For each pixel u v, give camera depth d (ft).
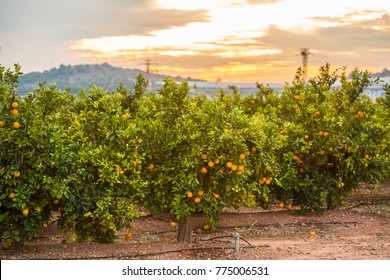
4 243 32.94
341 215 43.70
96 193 30.40
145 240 36.32
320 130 42.47
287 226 40.50
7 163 28.45
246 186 33.27
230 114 32.07
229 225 40.09
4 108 28.71
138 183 31.01
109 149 30.68
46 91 39.09
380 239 36.09
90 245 32.76
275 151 41.47
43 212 30.55
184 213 31.63
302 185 42.78
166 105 32.40
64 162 29.14
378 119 46.09
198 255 30.58
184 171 31.58
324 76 46.37
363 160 43.45
